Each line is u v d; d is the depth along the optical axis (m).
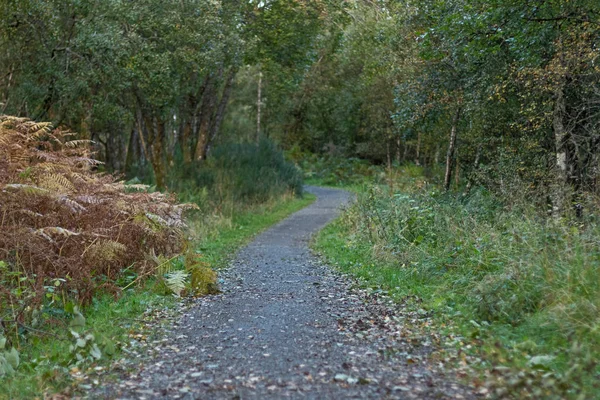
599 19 10.61
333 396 4.21
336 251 12.84
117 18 16.91
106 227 8.95
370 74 25.41
